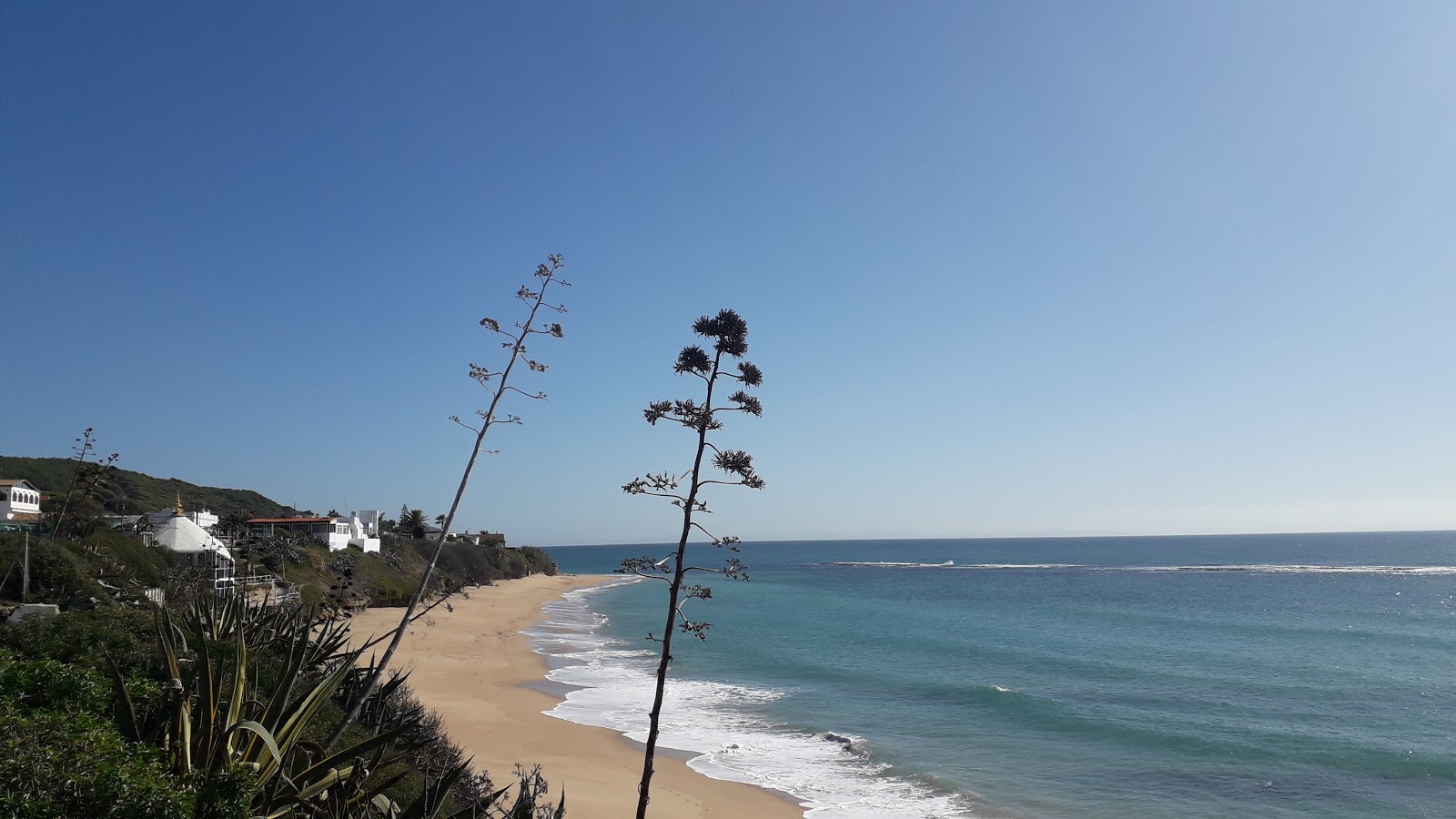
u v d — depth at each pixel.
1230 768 21.80
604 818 17.08
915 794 19.53
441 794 7.79
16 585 18.38
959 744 23.91
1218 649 42.84
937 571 135.88
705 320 6.89
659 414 6.71
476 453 7.33
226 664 9.60
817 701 29.56
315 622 11.48
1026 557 187.75
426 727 12.68
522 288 7.50
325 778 6.61
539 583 101.88
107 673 9.12
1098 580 102.50
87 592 18.58
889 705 28.98
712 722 26.30
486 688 30.34
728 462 6.70
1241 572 113.00
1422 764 22.11
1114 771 21.52
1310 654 40.84
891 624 55.19
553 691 30.73
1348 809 18.92
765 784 20.06
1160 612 61.69
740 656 40.31
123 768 5.29
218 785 5.57
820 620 58.47
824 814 18.12
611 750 22.53
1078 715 27.47
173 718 6.39
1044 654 41.09
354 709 7.00
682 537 6.79
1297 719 27.30
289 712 6.99
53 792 4.89
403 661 33.94
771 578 118.25
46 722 5.79
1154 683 33.44
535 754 21.64
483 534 124.44
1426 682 33.44
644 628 52.84
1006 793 19.72
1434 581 93.31
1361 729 26.00
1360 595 75.88
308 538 53.19
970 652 42.09
